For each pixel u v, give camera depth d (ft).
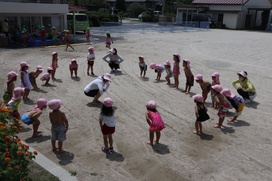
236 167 20.40
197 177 19.06
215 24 156.76
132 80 42.52
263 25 160.86
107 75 31.55
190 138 24.59
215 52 70.64
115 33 108.06
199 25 151.23
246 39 99.81
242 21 158.61
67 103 31.91
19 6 74.79
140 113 29.84
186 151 22.36
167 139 24.29
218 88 26.05
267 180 19.01
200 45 81.87
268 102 34.60
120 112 29.89
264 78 45.93
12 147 14.01
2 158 13.17
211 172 19.67
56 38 74.69
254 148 23.24
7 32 74.08
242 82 34.09
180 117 29.12
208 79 44.60
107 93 36.01
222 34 117.50
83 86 38.58
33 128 23.52
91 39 88.58
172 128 26.50
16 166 13.33
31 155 14.76
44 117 27.68
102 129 21.03
